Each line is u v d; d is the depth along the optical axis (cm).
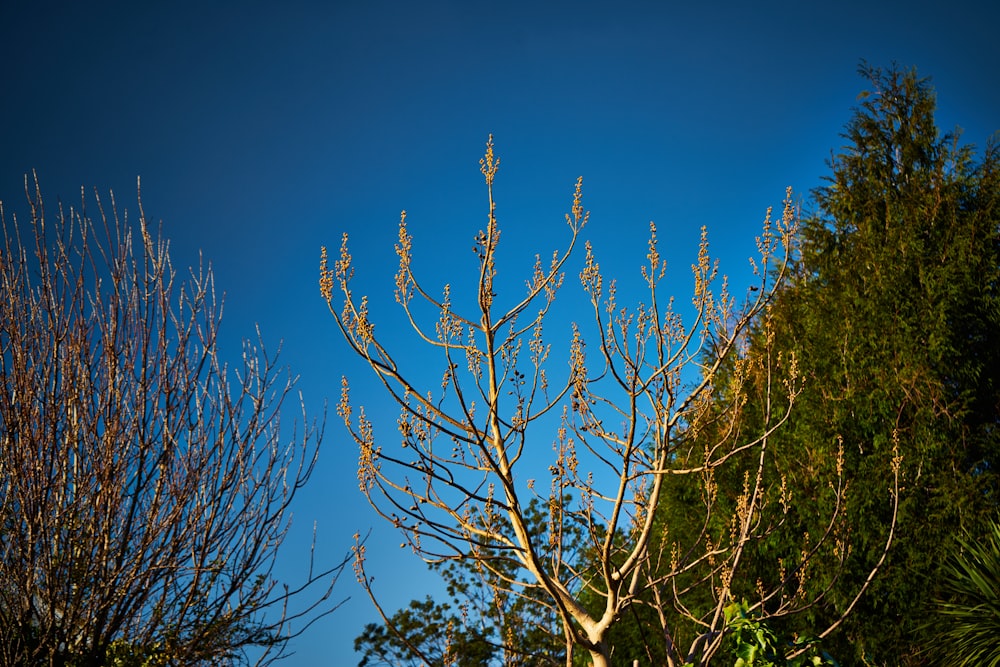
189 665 582
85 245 580
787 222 488
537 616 788
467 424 437
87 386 556
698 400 525
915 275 918
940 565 761
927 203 961
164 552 573
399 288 479
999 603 695
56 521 536
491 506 514
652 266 487
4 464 529
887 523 807
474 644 744
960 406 855
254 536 612
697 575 827
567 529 778
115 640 573
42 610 547
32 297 557
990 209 922
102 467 552
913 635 768
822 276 1013
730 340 480
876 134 1060
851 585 795
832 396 877
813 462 862
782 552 854
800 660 454
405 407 436
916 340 876
